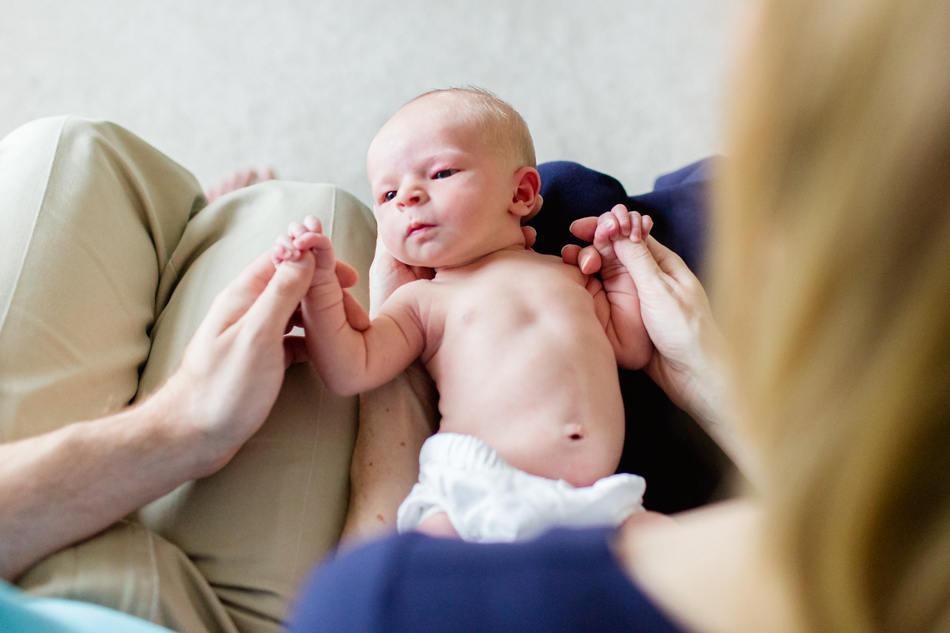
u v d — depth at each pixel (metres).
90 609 0.64
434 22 2.06
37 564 0.75
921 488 0.28
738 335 0.30
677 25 1.99
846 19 0.25
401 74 1.99
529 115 1.90
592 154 1.85
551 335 0.96
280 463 0.92
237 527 0.87
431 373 1.03
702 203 1.21
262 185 1.28
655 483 1.02
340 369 0.91
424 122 1.05
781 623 0.33
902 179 0.24
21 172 1.04
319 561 0.89
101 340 0.98
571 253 1.10
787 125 0.27
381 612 0.45
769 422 0.29
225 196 1.28
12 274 0.92
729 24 0.30
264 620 0.83
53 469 0.75
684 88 1.91
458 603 0.44
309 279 0.82
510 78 1.96
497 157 1.07
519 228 1.13
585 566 0.43
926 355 0.25
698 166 1.39
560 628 0.41
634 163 1.83
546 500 0.79
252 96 1.99
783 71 0.27
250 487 0.89
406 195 1.01
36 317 0.90
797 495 0.29
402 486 0.94
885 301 0.25
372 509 0.92
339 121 1.94
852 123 0.25
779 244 0.29
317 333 0.89
